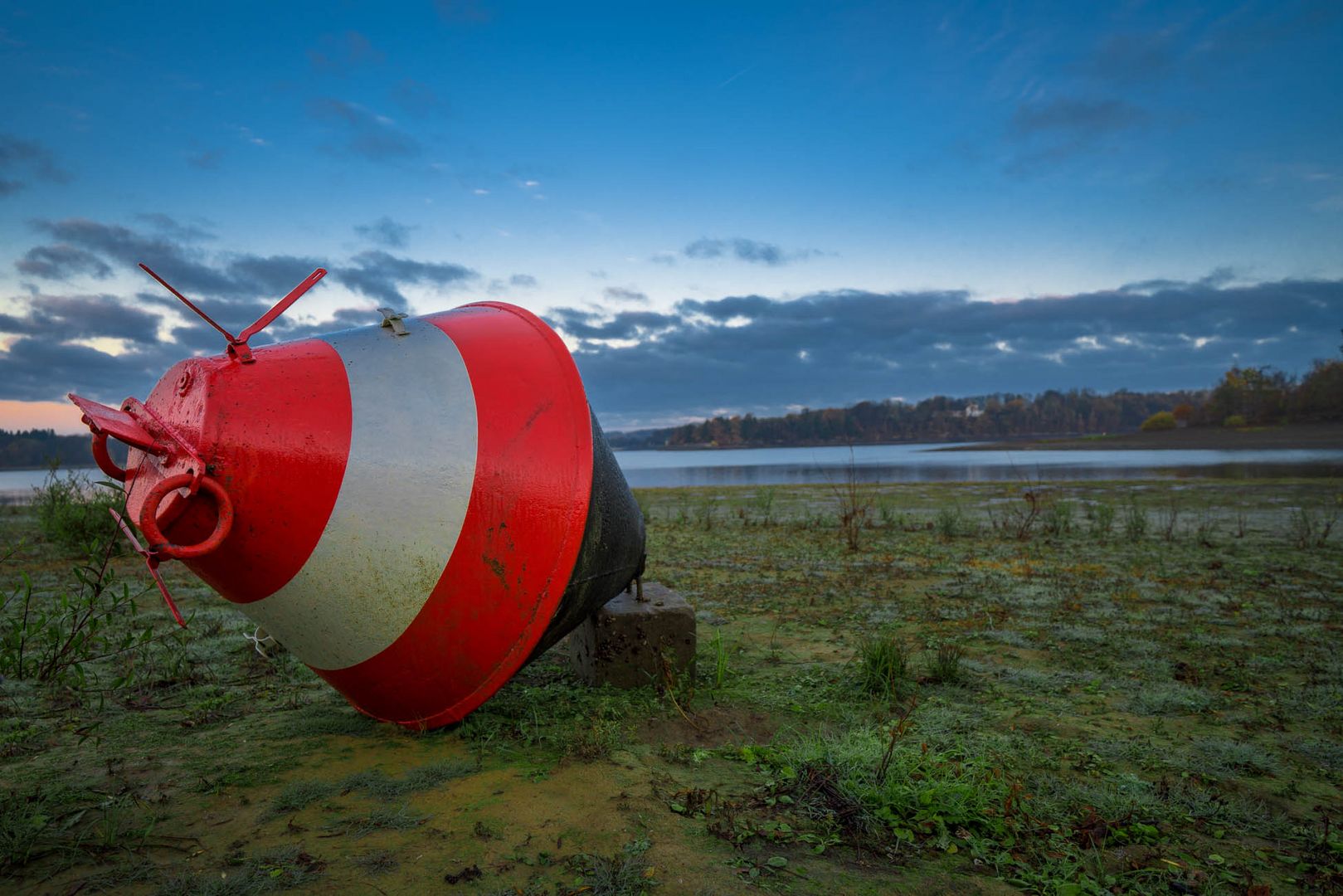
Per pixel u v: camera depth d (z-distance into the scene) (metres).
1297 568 9.91
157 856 2.68
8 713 4.24
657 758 3.70
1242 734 4.27
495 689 3.78
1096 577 9.25
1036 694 4.94
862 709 4.52
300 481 3.27
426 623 3.55
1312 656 5.83
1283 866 2.88
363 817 2.99
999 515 16.97
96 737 3.92
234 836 2.83
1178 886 2.68
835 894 2.53
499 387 3.82
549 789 3.27
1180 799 3.38
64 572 9.06
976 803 3.14
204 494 3.10
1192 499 19.56
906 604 7.76
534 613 3.69
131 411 3.56
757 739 4.05
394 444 3.47
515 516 3.61
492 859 2.68
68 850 2.70
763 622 6.99
